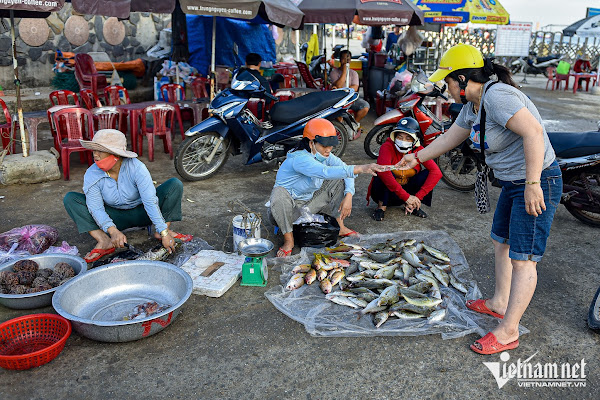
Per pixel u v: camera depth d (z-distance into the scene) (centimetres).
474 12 930
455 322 306
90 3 497
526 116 241
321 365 271
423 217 482
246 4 565
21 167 547
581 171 451
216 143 575
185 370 265
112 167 354
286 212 383
